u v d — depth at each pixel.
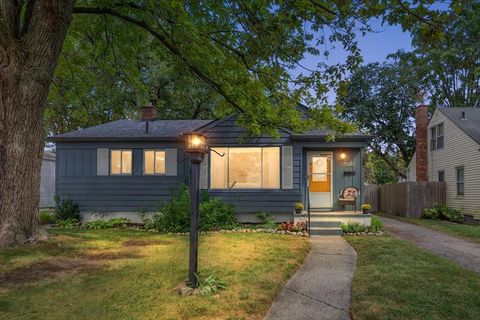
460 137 16.05
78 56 10.49
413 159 22.72
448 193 16.78
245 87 8.29
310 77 7.66
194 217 4.70
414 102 25.50
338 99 8.06
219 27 8.15
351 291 4.70
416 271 5.45
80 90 11.25
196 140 4.70
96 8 8.42
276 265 5.94
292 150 11.51
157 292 4.55
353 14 5.21
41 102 7.16
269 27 6.41
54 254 6.61
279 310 4.03
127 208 12.58
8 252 6.27
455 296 4.26
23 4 7.23
